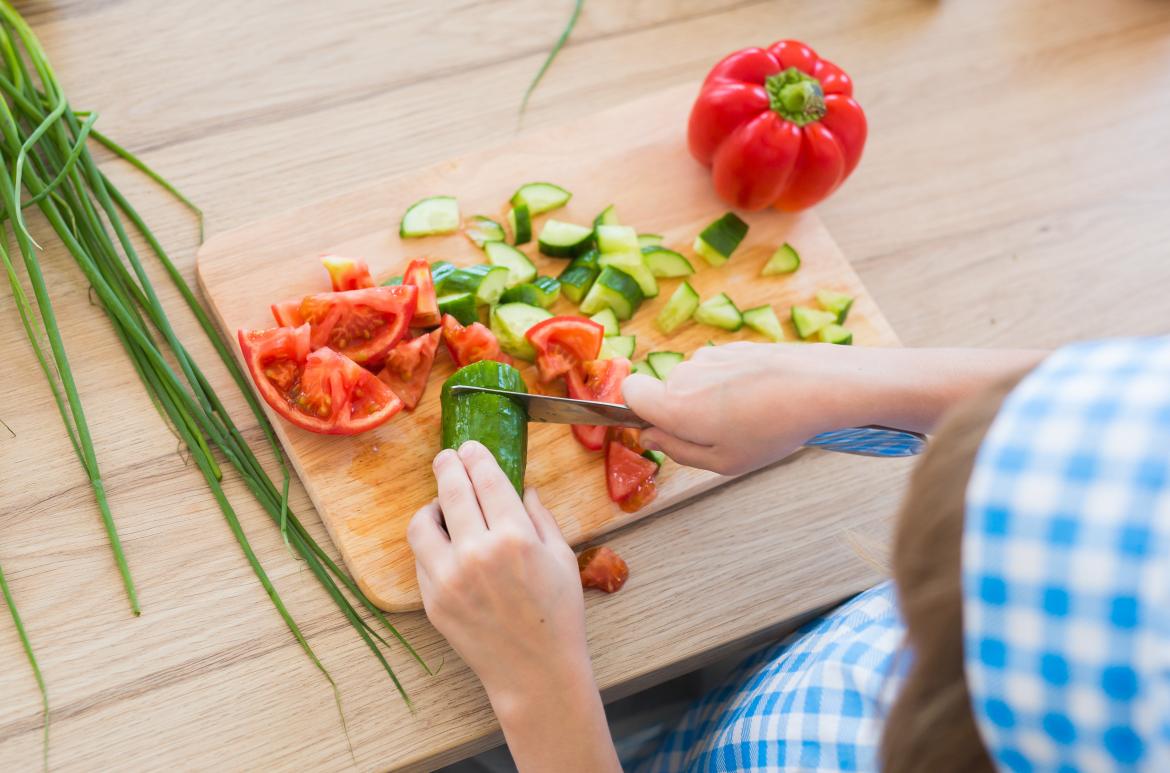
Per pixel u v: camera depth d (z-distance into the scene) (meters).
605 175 1.63
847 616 1.30
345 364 1.31
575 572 1.16
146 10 1.60
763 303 1.59
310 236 1.49
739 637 1.36
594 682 1.13
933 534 0.61
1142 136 1.83
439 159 1.63
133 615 1.25
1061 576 0.54
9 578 1.24
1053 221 1.74
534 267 1.53
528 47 1.73
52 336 1.29
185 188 1.52
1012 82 1.85
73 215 1.39
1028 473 0.55
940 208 1.73
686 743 1.60
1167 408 0.54
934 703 0.64
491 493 1.15
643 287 1.54
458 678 1.28
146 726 1.20
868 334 1.58
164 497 1.31
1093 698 0.54
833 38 1.84
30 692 1.19
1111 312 1.69
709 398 1.16
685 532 1.42
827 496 1.47
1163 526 0.52
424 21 1.71
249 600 1.28
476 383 1.29
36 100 1.45
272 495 1.34
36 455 1.30
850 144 1.56
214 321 1.47
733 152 1.53
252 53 1.62
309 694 1.24
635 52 1.77
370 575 1.29
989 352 1.16
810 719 1.18
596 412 1.27
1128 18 1.92
